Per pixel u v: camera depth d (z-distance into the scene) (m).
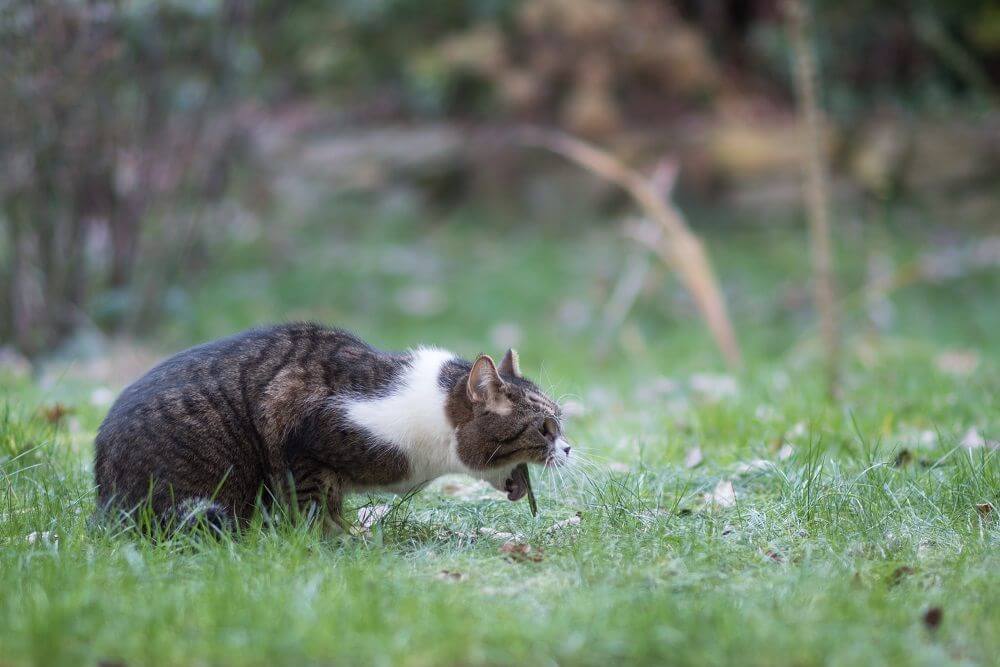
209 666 3.94
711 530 5.61
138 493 5.38
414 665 3.96
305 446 5.53
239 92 13.41
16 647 3.97
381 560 5.16
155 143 12.16
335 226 17.33
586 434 7.90
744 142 17.34
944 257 15.41
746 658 4.02
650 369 11.70
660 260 15.55
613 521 5.75
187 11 10.84
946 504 5.89
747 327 14.26
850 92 18.41
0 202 11.16
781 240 16.55
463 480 6.83
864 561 5.17
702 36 19.16
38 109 10.47
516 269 16.14
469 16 18.75
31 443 6.88
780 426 7.66
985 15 17.95
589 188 17.56
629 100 18.52
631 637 4.13
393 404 5.59
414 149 18.31
